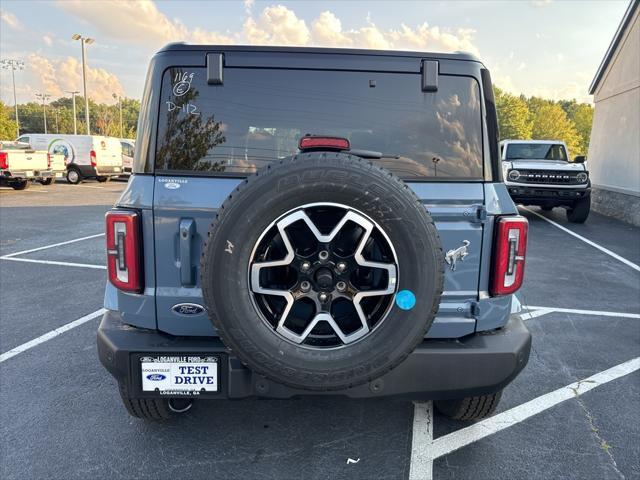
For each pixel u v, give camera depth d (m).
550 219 12.92
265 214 2.06
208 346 2.37
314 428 3.14
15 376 3.78
